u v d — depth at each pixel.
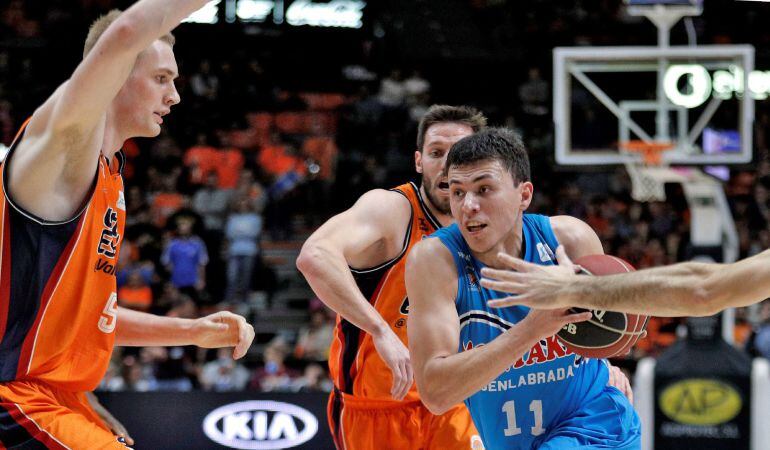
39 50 20.36
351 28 22.56
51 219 3.46
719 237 8.79
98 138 3.43
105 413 3.99
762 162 17.80
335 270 4.32
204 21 22.11
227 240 15.54
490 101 21.62
